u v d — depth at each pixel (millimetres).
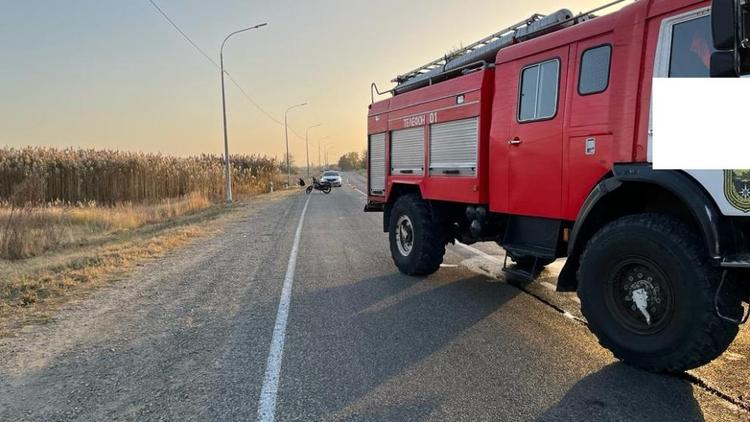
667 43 3689
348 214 18031
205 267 8281
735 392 3377
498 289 6453
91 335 4840
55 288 6750
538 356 4113
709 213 3211
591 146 4332
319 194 33781
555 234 4863
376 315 5352
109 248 10500
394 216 7805
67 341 4680
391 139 8258
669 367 3516
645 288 3639
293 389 3572
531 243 5207
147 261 8953
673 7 3646
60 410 3324
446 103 6543
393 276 7340
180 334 4832
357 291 6430
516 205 5266
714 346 3281
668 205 3869
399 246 7695
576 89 4496
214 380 3750
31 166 22219
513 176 5301
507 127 5375
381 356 4176
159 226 15773
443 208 7129
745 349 4121
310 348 4387
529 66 5059
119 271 8031
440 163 6723
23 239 10289
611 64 4137
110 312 5641
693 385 3504
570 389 3484
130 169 24609
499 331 4762
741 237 3285
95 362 4152
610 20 4172
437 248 7066
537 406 3248
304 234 12344
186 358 4207
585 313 4059
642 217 3701
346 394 3479
